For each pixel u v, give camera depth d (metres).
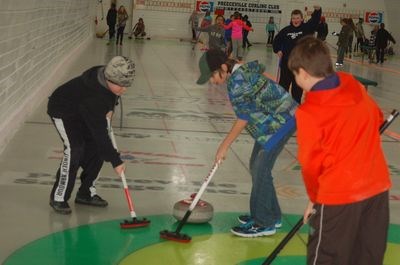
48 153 6.84
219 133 8.64
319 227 3.05
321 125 2.95
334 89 3.00
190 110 10.40
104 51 21.19
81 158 5.04
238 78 4.37
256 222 4.77
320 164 3.01
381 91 15.38
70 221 4.86
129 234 4.67
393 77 19.55
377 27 30.14
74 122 4.87
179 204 4.96
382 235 3.06
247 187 6.12
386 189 3.04
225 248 4.52
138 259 4.22
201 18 32.72
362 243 3.10
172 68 16.97
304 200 5.80
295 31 9.87
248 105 4.43
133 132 8.31
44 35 10.49
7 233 4.52
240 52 22.84
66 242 4.44
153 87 12.87
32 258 4.13
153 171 6.46
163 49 24.50
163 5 32.28
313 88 3.04
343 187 2.96
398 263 4.42
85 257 4.20
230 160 7.14
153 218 5.05
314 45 3.03
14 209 5.03
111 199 5.46
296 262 4.34
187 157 7.16
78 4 17.97
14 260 4.08
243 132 8.72
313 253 3.09
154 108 10.32
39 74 10.12
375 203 3.03
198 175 6.43
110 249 4.36
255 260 4.33
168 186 5.98
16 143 7.17
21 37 7.84
